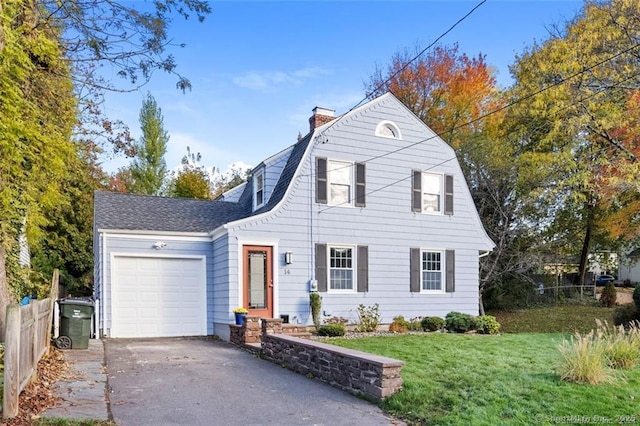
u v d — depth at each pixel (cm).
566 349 677
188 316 1359
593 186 1859
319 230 1364
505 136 2162
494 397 561
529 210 2061
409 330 1350
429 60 2552
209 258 1398
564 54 1806
